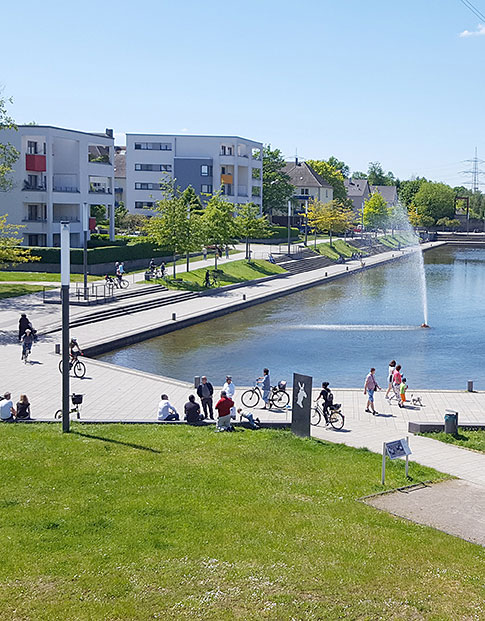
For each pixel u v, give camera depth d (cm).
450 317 5744
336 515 1644
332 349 4372
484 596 1288
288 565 1380
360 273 9550
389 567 1384
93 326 4656
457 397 3081
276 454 2122
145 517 1588
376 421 2670
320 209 11944
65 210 7981
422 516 1667
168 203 6794
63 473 1853
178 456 2048
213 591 1276
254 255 9019
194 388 3134
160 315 5209
